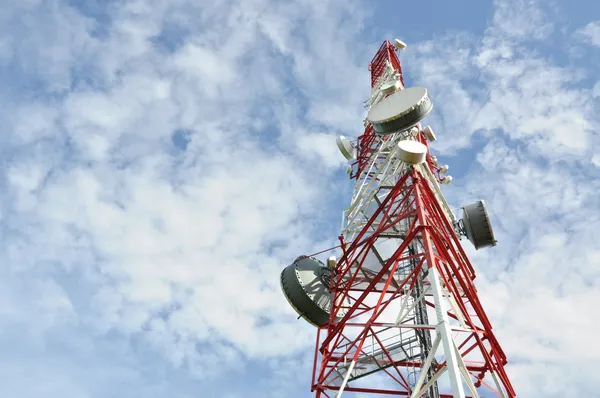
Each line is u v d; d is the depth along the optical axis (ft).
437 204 96.02
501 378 82.64
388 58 148.15
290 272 114.11
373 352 94.27
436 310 70.28
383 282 104.99
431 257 76.79
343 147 131.23
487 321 85.97
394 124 95.14
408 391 88.07
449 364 64.49
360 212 108.88
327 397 88.43
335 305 101.65
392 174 107.65
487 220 102.12
